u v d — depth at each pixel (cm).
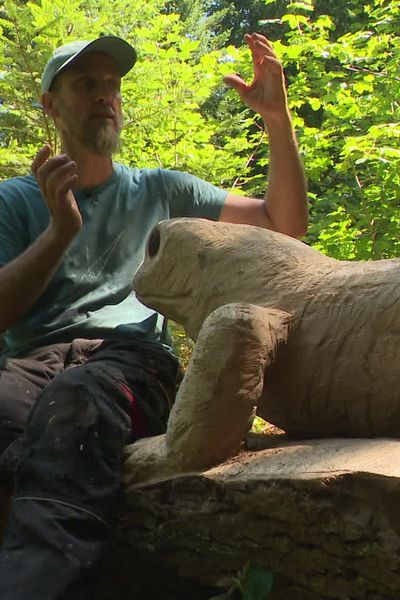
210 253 198
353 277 172
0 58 537
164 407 201
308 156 548
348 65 534
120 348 208
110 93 251
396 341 159
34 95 554
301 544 147
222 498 155
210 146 584
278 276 184
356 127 552
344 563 142
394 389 159
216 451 163
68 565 155
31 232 236
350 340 165
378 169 516
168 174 259
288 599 156
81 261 232
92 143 242
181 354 471
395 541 131
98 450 170
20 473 170
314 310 173
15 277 203
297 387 173
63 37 532
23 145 605
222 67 563
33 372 212
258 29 1362
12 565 154
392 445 150
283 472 145
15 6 531
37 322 227
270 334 167
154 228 216
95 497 165
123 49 251
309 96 617
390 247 536
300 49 532
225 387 161
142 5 611
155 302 212
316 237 575
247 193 605
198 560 169
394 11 530
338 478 135
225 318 163
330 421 172
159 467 167
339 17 1127
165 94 562
